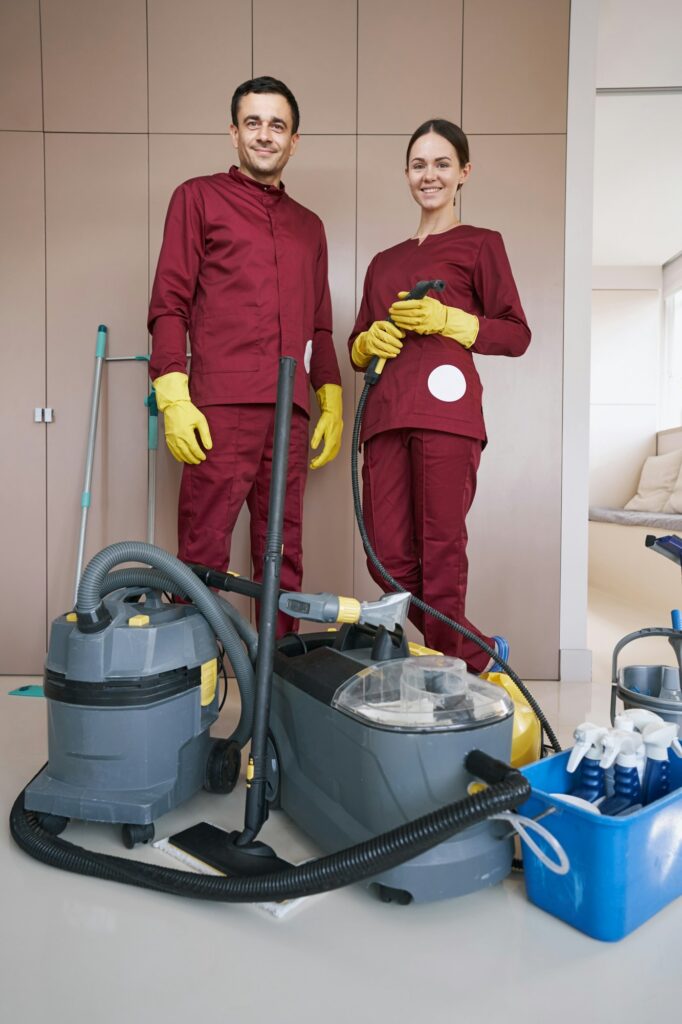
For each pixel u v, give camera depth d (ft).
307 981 2.78
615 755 3.45
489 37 7.21
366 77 7.23
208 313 5.52
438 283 4.72
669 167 12.52
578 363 7.38
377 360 5.17
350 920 3.19
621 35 8.79
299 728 3.87
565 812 3.08
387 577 4.73
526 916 3.23
